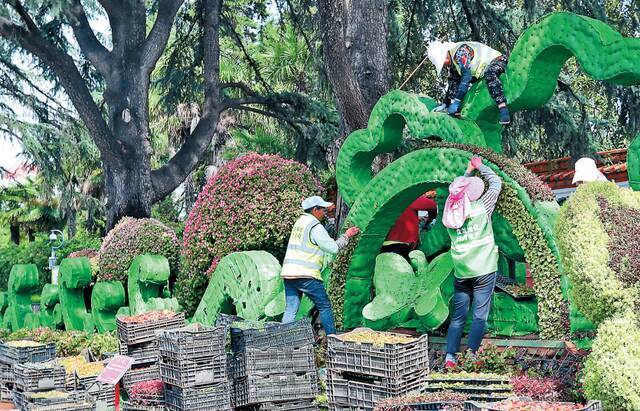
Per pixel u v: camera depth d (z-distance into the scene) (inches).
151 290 429.4
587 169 264.2
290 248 307.0
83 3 734.5
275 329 251.8
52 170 806.5
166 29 685.9
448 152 286.8
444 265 300.4
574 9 569.9
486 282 255.1
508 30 614.2
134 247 455.2
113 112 685.9
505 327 288.7
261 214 378.3
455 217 256.1
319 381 285.0
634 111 551.2
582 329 243.1
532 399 194.7
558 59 277.1
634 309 184.5
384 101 329.4
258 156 398.9
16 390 272.2
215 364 248.1
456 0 630.5
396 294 306.5
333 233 422.9
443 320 284.2
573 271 196.2
